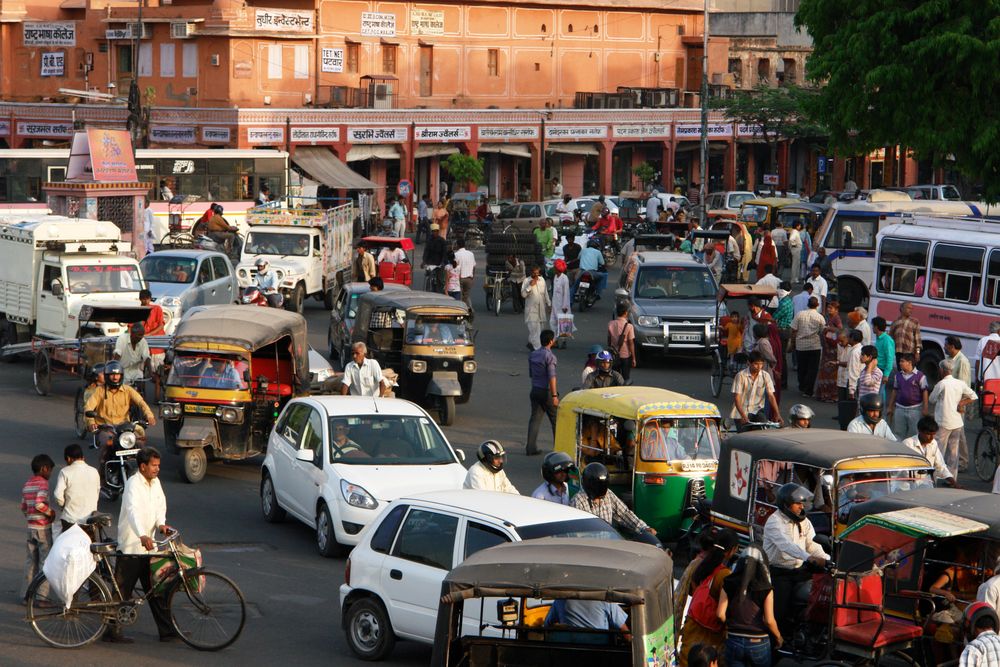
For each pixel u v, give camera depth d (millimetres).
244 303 28812
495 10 71188
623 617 10570
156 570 13641
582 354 32625
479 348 33750
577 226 53906
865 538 12094
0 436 23766
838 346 26547
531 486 20562
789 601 12594
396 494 16297
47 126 66312
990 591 11391
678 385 29000
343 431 17328
